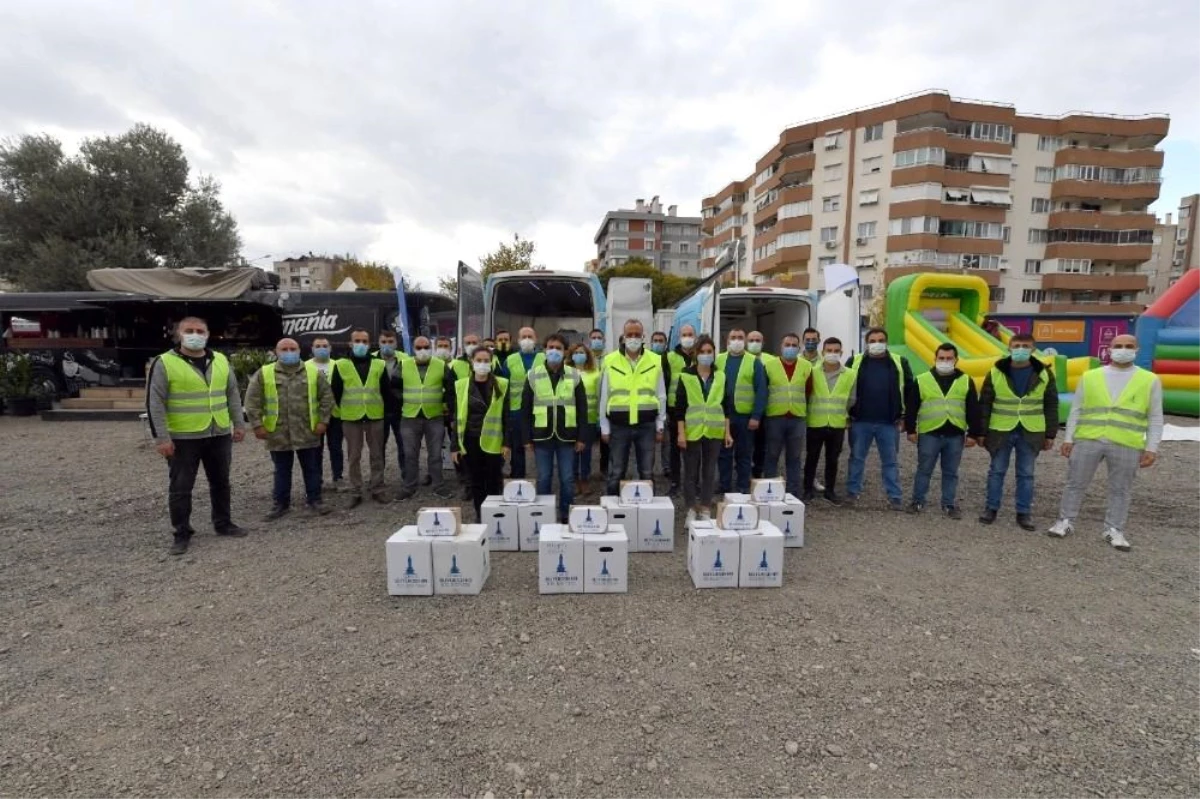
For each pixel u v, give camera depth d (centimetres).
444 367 655
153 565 458
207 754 247
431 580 405
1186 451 932
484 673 307
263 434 563
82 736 259
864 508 628
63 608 383
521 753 247
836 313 852
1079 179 4112
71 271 2206
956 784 231
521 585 424
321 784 230
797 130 4447
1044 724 268
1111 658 326
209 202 2638
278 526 557
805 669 312
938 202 3903
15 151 2316
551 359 533
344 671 310
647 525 494
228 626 359
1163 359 1280
